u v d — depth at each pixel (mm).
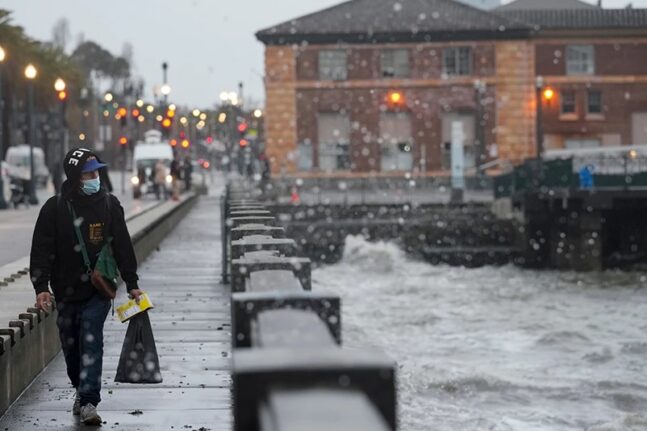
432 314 68000
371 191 169625
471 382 38844
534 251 110562
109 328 34844
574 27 174375
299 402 6941
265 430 6672
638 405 36812
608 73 176750
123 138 173875
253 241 26594
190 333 33750
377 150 176125
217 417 22141
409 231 116750
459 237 116562
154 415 22344
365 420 6426
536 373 43188
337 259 113250
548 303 77000
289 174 176000
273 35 174625
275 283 15820
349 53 175875
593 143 177125
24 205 126562
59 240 20562
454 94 175375
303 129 176500
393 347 53062
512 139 174750
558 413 34719
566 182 102438
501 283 93000
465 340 55969
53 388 25312
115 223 20875
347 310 70875
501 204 119500
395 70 176500
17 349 24141
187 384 25656
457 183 130750
